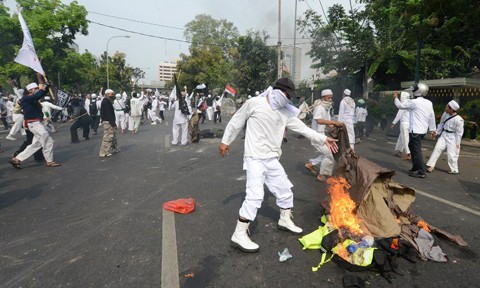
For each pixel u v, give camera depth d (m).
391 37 19.05
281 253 3.28
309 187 5.64
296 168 7.18
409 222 3.62
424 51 18.16
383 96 19.02
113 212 4.45
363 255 2.97
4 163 7.77
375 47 19.67
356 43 20.02
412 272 2.96
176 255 3.24
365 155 9.34
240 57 27.47
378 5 18.88
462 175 6.96
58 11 23.72
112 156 8.61
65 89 26.28
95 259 3.18
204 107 18.98
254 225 3.99
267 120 3.38
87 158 8.33
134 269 2.99
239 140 11.65
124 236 3.68
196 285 2.74
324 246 3.23
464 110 13.74
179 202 4.58
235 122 3.56
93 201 4.92
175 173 6.67
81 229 3.89
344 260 3.02
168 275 2.88
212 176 6.42
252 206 3.31
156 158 8.30
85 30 25.52
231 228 3.90
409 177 6.69
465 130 13.26
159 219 4.18
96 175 6.52
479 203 4.98
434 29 13.52
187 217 4.25
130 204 4.77
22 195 5.24
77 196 5.17
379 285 2.76
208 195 5.18
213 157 8.42
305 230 3.84
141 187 5.64
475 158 9.36
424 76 19.91
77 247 3.43
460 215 4.42
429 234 3.44
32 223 4.09
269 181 3.63
